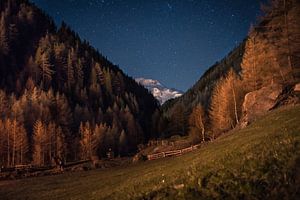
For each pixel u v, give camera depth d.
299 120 29.97
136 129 178.62
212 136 93.31
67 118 173.38
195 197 15.52
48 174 70.75
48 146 132.25
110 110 197.88
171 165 36.28
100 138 151.62
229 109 97.44
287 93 57.00
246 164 17.70
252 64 89.81
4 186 56.06
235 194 14.40
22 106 168.00
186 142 95.94
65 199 32.59
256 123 47.09
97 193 30.27
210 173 18.23
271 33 69.94
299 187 13.40
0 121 130.00
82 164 84.62
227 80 107.62
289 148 17.94
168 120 193.38
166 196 17.16
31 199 38.34
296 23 62.91
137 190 22.22
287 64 68.94
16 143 124.62
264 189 14.09
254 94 60.91
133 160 73.62
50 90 189.50
